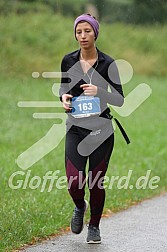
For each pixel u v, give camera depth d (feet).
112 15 191.83
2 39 154.30
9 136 83.05
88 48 35.35
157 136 90.94
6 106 109.81
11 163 63.98
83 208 37.22
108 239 38.47
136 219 44.75
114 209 48.14
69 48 161.27
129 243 37.55
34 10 177.58
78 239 38.32
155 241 38.11
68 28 170.71
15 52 151.74
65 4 190.70
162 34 190.39
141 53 179.11
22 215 41.93
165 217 45.60
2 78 139.44
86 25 35.09
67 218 43.09
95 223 37.29
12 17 166.30
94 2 188.96
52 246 36.50
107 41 176.35
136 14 196.54
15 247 35.53
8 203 45.85
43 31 164.55
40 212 43.29
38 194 50.14
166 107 124.88
